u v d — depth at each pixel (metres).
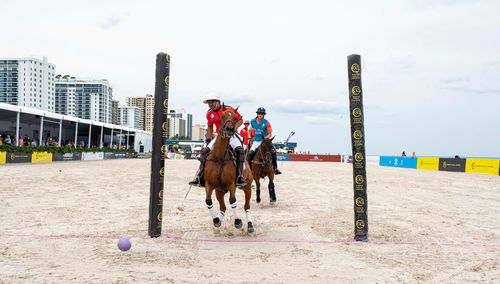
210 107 6.57
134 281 3.92
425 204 10.27
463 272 4.42
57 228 6.61
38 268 4.34
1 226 6.70
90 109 167.62
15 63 151.75
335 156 51.28
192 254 5.05
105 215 7.97
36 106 155.25
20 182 13.62
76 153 32.56
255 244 5.67
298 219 7.88
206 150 6.38
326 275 4.24
